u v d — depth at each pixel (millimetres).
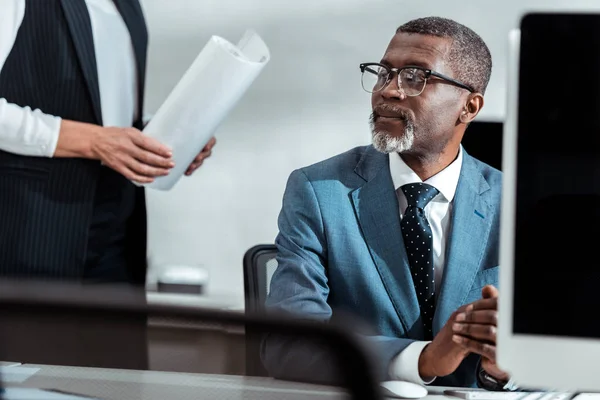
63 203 2303
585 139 1114
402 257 1827
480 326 1426
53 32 2281
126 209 2453
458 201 1856
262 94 3961
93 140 2271
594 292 1102
